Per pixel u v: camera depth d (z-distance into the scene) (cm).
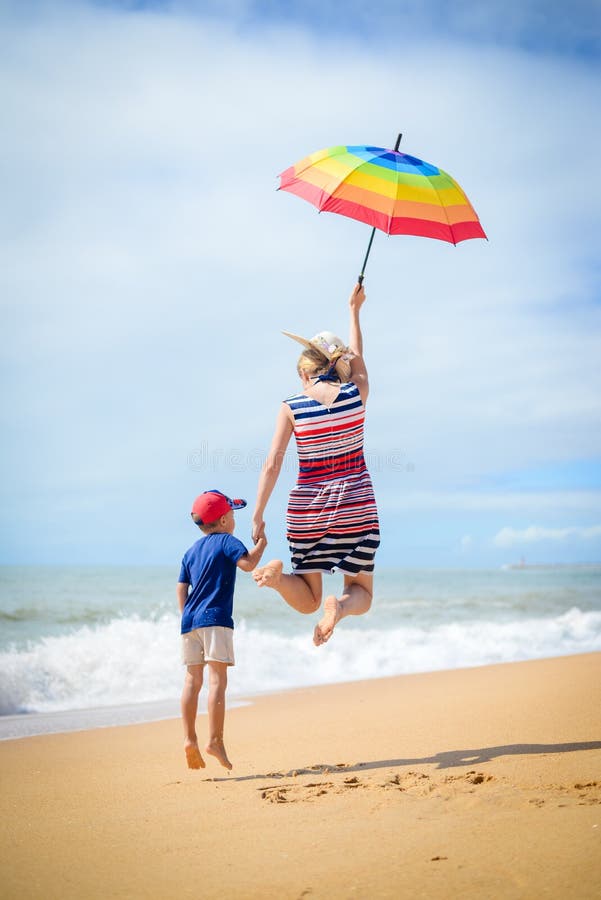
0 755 538
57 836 321
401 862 259
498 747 454
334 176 439
